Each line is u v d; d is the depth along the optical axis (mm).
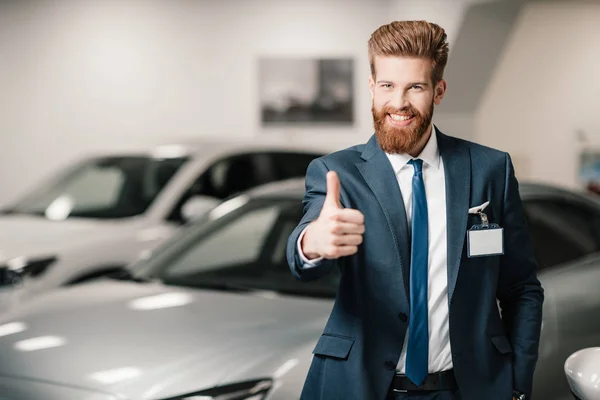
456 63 7602
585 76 8516
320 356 1604
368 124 8156
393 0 8016
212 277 2891
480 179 1622
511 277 1700
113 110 7797
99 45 7746
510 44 8320
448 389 1569
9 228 4262
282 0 7984
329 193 1387
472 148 1667
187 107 7922
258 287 2730
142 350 2176
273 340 2197
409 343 1550
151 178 4582
